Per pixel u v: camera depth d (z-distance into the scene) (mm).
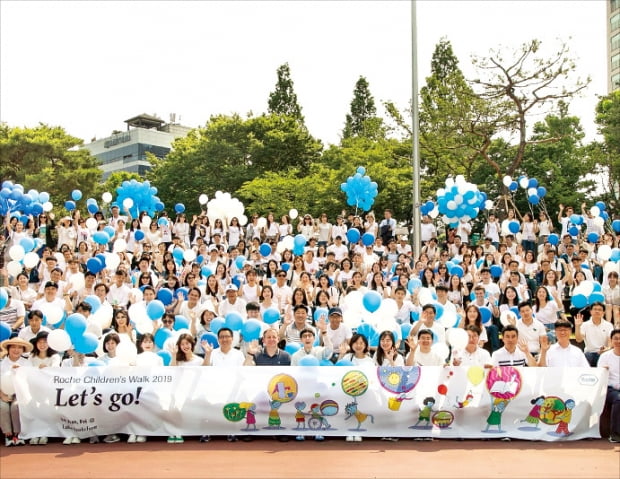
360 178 19281
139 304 9852
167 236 19344
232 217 19359
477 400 8398
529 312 10344
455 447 8047
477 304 12047
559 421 8367
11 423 8320
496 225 19531
